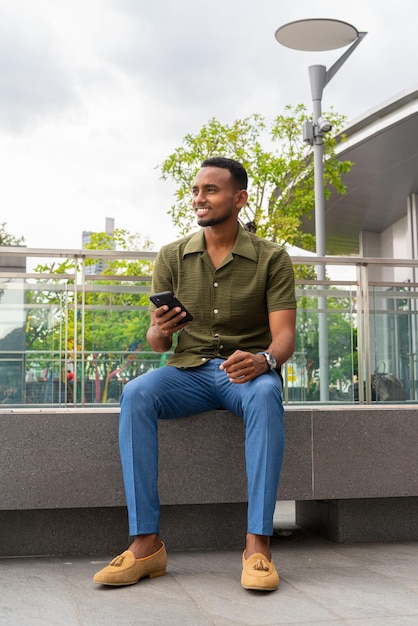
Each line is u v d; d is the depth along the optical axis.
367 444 3.64
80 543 3.50
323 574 3.15
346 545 3.74
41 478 3.34
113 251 4.16
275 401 2.98
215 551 3.56
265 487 2.92
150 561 2.99
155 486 3.03
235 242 3.41
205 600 2.75
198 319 3.40
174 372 3.30
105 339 4.14
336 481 3.60
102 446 3.39
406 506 3.88
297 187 15.11
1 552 3.44
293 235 14.48
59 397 4.07
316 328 4.30
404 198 24.69
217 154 14.81
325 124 10.94
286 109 14.86
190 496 3.44
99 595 2.81
